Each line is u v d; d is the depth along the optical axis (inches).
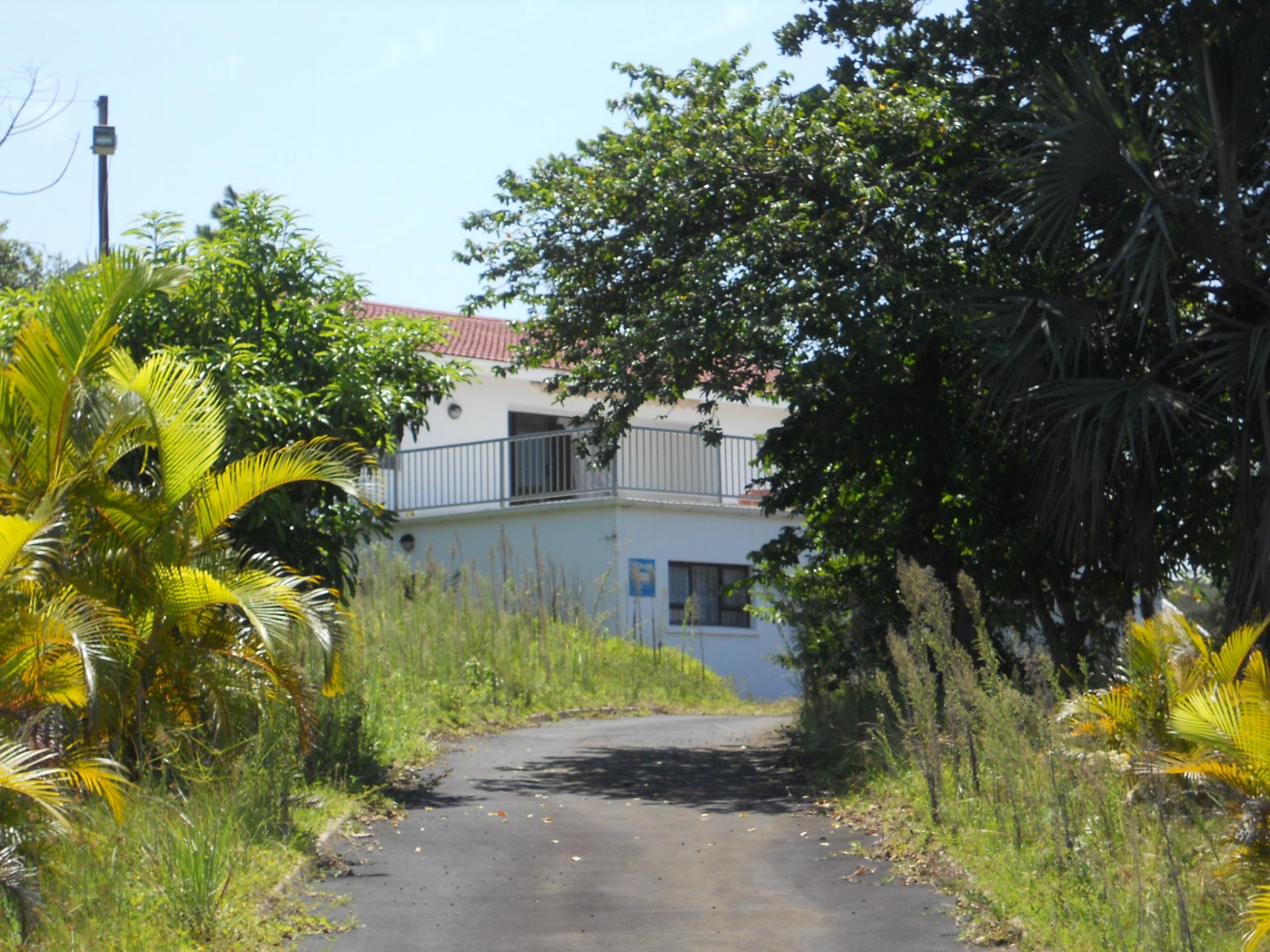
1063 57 549.6
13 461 346.3
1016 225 545.3
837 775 476.7
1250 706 278.7
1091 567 573.9
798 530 786.8
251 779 344.2
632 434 1074.1
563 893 317.4
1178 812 306.3
